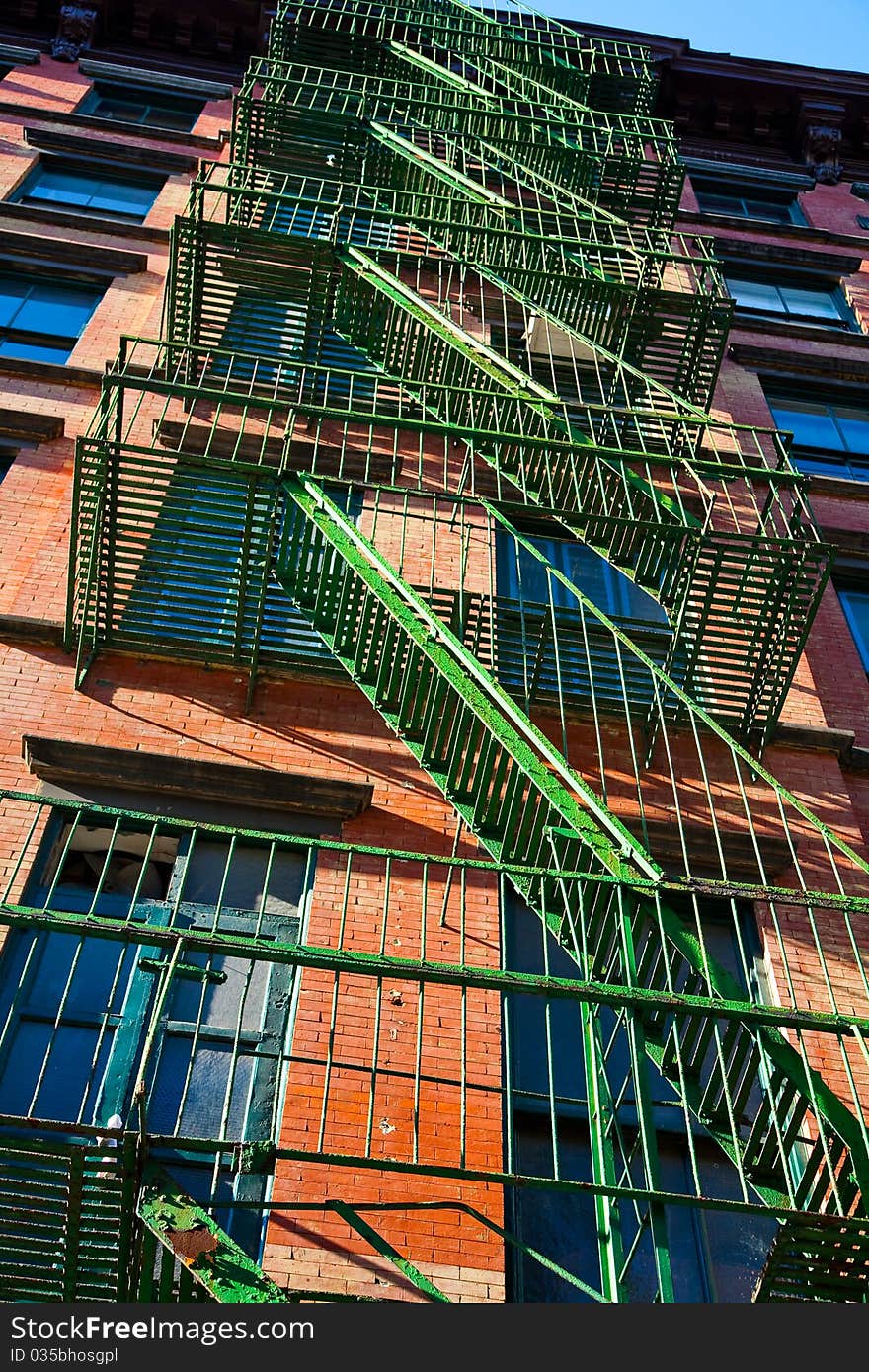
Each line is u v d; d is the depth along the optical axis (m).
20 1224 7.80
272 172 20.06
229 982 10.85
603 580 16.22
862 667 16.25
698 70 29.86
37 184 23.08
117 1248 7.80
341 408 17.06
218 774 12.40
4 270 19.89
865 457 20.58
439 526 15.90
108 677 13.36
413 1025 10.77
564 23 29.39
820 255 25.88
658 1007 8.67
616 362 17.41
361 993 10.92
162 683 13.41
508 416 15.91
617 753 13.77
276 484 13.11
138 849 11.91
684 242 23.97
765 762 14.19
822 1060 11.18
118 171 23.66
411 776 12.96
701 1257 9.87
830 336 23.47
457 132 22.66
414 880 11.95
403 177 21.47
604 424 17.08
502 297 20.00
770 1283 8.56
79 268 20.00
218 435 15.94
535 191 22.16
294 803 12.39
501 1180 7.54
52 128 24.75
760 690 14.10
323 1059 10.38
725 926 12.48
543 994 8.47
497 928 11.67
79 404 17.11
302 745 13.08
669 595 14.45
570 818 10.18
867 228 27.98
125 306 19.23
